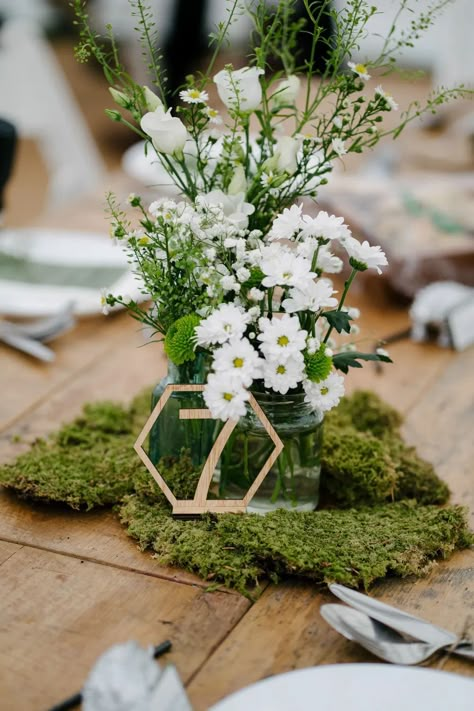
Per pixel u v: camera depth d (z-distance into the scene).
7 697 0.74
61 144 2.97
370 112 0.96
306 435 0.97
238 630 0.83
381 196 1.93
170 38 4.78
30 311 1.57
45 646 0.80
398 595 0.89
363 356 0.93
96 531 0.99
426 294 1.62
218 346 0.94
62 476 1.06
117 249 1.81
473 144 2.46
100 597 0.87
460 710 0.67
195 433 1.03
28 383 1.39
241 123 1.00
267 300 0.99
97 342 1.55
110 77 0.98
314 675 0.69
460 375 1.46
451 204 1.88
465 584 0.92
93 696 0.65
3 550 0.95
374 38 3.37
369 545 0.94
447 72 3.49
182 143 0.95
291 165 0.96
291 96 1.02
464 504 1.08
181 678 0.76
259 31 0.99
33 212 2.86
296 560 0.89
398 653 0.78
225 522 0.96
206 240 0.93
